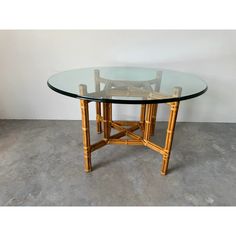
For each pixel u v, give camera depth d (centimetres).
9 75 232
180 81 177
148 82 174
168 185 152
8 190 145
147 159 183
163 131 233
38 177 157
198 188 150
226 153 194
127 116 254
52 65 228
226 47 219
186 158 185
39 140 209
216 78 234
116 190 147
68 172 164
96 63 228
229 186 153
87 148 157
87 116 147
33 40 216
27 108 250
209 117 256
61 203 135
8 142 204
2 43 216
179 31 213
